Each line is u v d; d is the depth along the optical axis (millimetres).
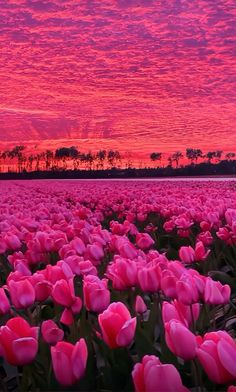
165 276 3225
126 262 3656
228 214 8047
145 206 11016
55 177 114500
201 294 3117
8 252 7086
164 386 1819
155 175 107625
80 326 3312
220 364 1969
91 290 3105
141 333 2949
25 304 3328
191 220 8984
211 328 3889
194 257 4977
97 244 5188
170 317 2660
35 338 2502
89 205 15945
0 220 8961
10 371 3377
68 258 4227
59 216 9078
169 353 2865
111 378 2803
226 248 6883
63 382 2225
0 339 2410
